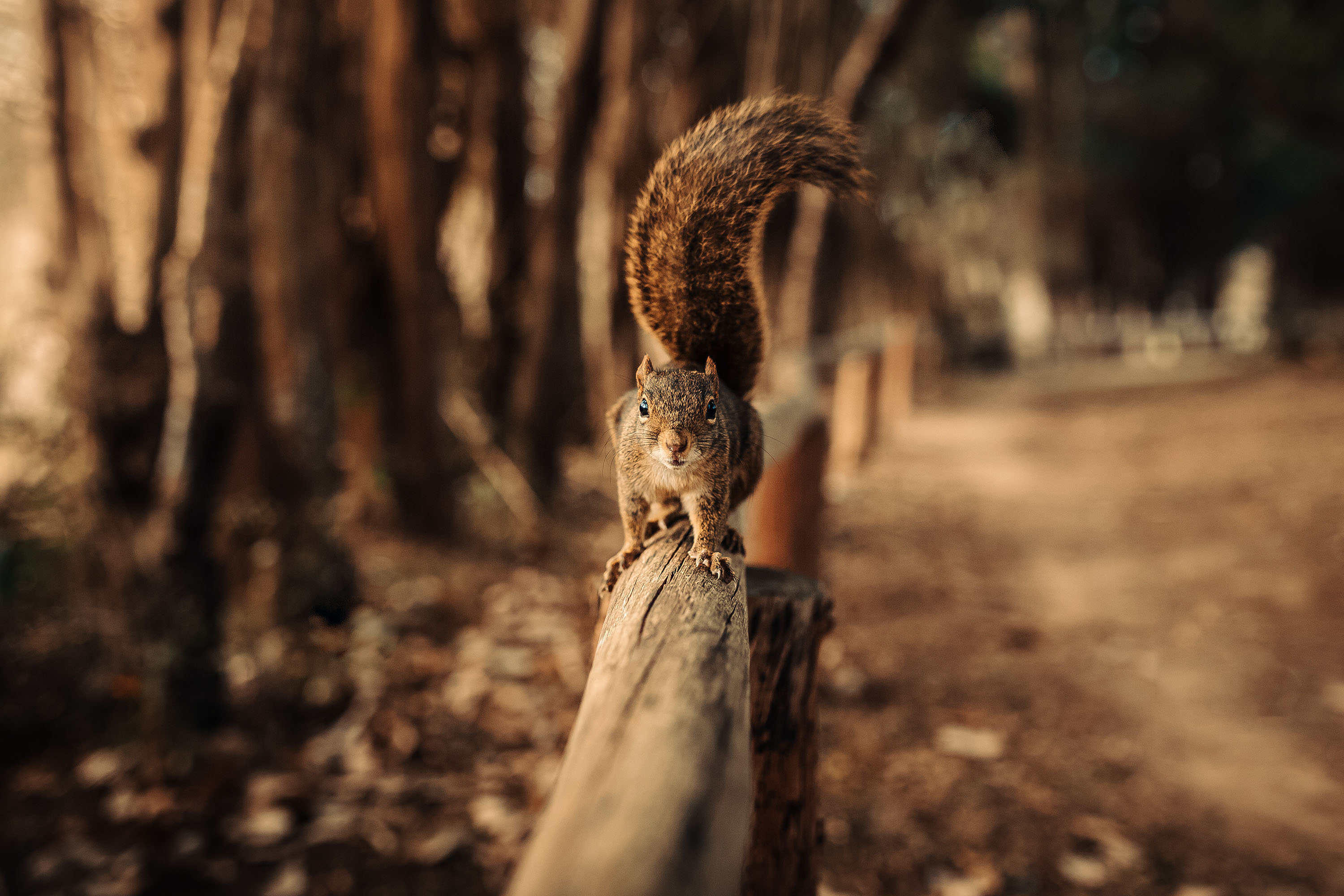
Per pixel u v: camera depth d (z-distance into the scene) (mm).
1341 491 2043
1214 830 952
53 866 906
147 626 1024
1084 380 5781
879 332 4629
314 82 1297
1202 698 1206
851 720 1150
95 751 1047
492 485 1812
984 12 4594
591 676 480
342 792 998
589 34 1809
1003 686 1252
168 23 1095
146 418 1053
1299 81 4250
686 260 683
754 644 633
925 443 3188
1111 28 5832
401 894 885
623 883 291
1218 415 3490
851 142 659
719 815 342
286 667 1130
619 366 2396
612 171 2250
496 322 1978
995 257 7707
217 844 935
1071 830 946
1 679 1090
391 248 1606
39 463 1157
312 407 1188
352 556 1332
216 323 1081
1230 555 1766
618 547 1809
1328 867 900
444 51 1837
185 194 1087
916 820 961
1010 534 2025
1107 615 1520
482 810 978
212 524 1077
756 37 2344
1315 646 1318
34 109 1123
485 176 1947
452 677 1218
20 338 1228
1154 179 6996
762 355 713
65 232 1086
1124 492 2398
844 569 1729
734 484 683
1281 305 6609
